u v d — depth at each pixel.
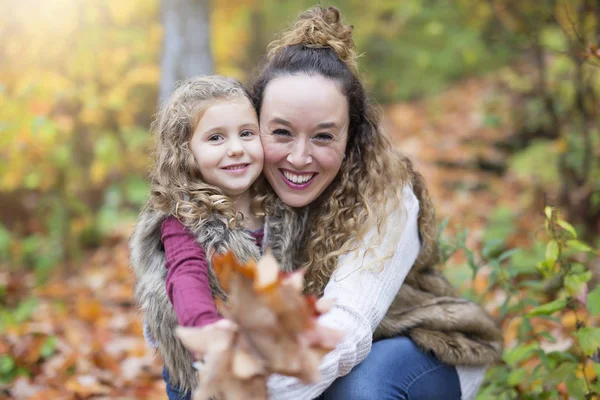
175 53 4.79
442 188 5.39
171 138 1.89
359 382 1.92
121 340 3.46
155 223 1.89
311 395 1.79
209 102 1.87
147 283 1.89
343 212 2.03
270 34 7.62
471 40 8.03
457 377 2.10
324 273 1.99
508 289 2.42
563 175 3.86
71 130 4.96
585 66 3.85
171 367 1.89
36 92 4.64
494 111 6.44
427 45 8.65
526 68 5.59
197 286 1.69
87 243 5.09
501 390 2.30
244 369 1.32
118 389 2.99
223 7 6.77
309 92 1.91
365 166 2.06
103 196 5.46
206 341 1.35
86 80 5.36
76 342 3.35
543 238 3.50
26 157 4.59
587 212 3.67
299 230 2.06
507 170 5.53
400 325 2.10
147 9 5.72
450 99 8.05
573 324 2.76
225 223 1.85
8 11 5.11
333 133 1.95
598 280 2.98
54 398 2.87
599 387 2.08
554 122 4.09
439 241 2.44
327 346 1.35
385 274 1.98
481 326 2.14
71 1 5.22
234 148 1.87
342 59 2.04
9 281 4.27
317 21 2.05
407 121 7.54
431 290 2.24
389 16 8.60
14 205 5.30
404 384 1.99
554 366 2.23
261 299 1.32
